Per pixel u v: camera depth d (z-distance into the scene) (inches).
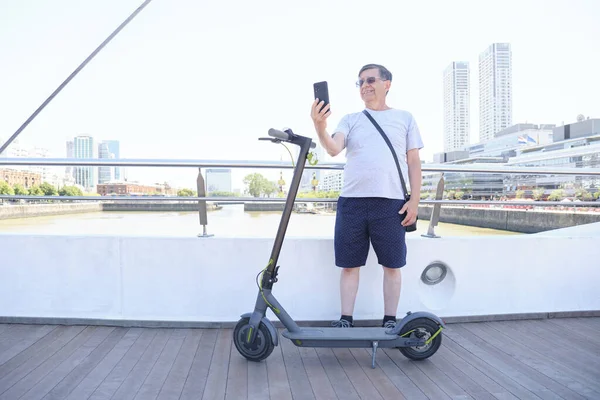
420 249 105.7
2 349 85.7
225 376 74.2
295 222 997.8
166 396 66.6
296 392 68.6
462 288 107.5
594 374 76.2
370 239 90.6
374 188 85.5
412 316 80.2
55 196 101.6
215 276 101.2
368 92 89.4
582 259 112.6
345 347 79.7
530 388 70.5
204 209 105.4
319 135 78.7
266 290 80.4
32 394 66.6
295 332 80.0
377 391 69.2
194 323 100.5
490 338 95.2
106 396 66.3
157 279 101.3
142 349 86.4
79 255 101.7
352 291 91.8
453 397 67.2
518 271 109.7
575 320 109.0
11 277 102.7
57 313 102.5
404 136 88.3
